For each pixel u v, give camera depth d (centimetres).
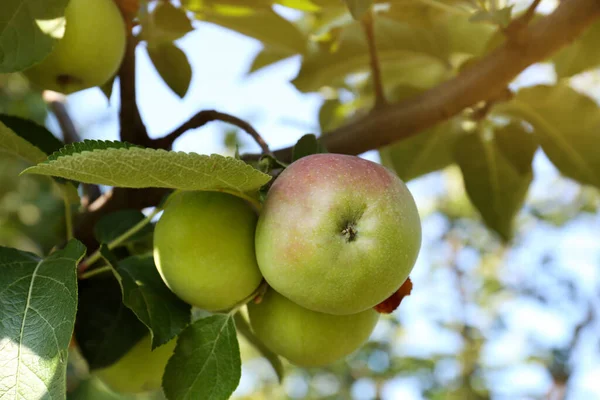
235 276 46
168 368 46
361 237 44
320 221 43
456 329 222
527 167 66
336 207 44
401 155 72
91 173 43
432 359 214
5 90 110
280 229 44
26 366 42
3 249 46
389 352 213
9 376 42
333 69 70
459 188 218
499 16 55
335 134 60
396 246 44
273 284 45
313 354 48
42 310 43
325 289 44
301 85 70
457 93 59
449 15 67
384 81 74
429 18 65
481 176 68
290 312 48
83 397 85
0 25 47
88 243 56
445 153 72
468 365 214
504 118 68
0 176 111
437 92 60
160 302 48
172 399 46
